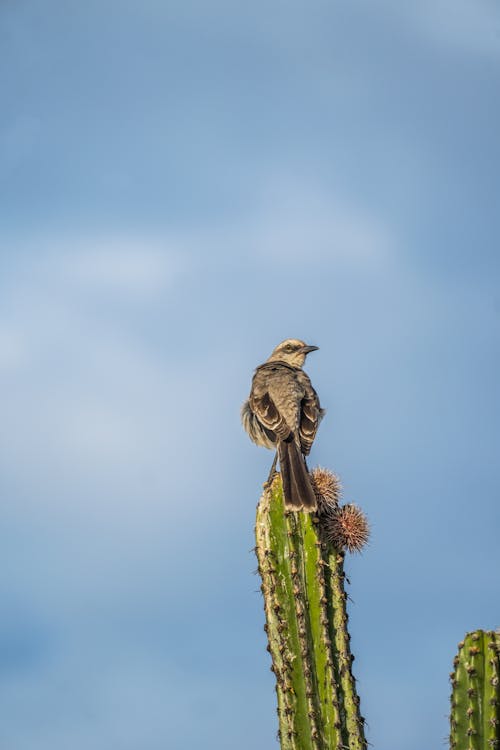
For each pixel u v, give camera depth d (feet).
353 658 35.68
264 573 36.06
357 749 34.47
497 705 31.96
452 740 32.42
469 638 32.86
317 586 35.63
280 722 35.06
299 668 35.12
